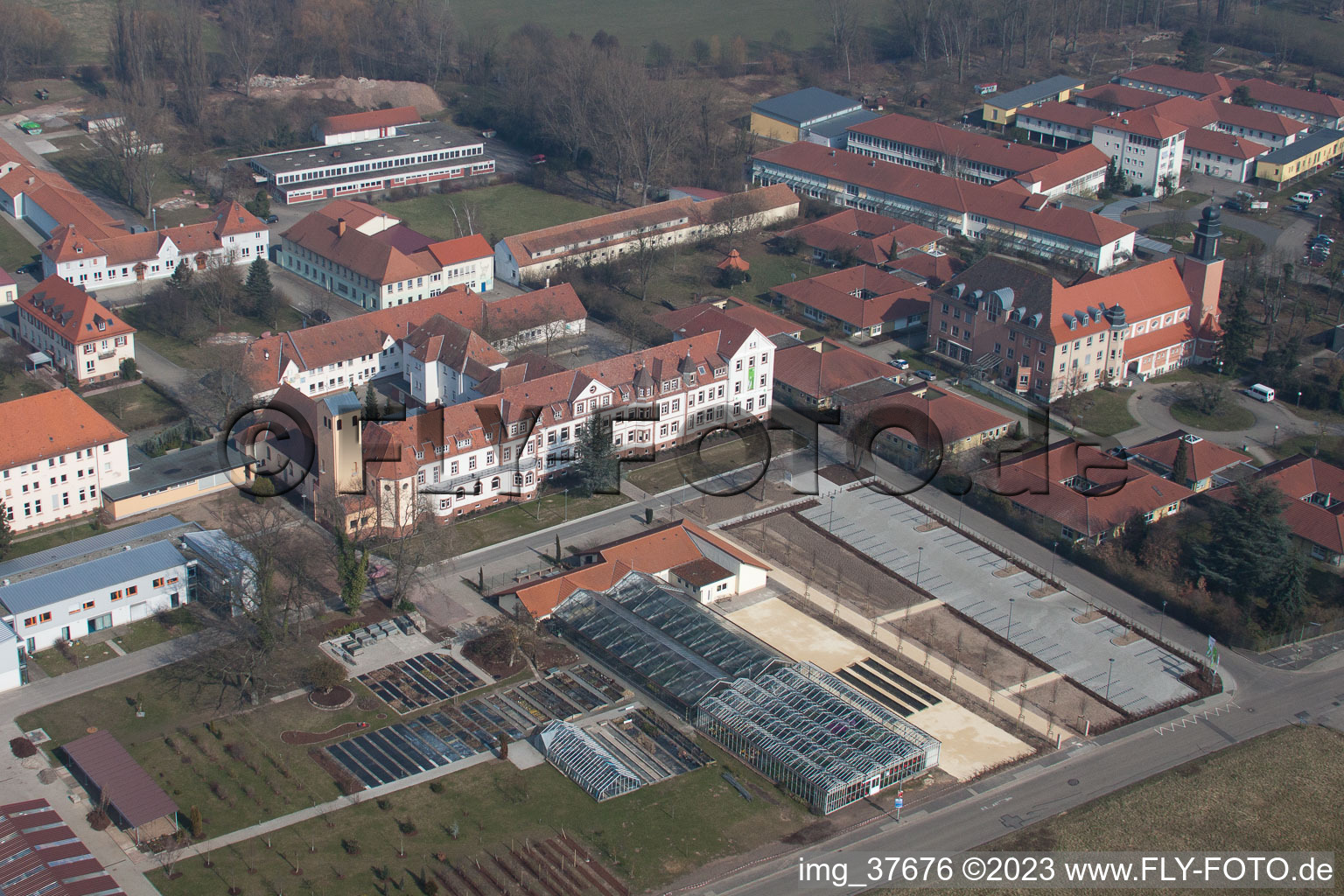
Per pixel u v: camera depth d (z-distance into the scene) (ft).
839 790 500.74
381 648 587.68
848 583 651.66
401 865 468.75
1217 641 619.67
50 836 469.57
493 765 522.06
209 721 538.88
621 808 501.56
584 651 593.42
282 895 453.58
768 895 462.19
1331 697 581.53
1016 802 512.63
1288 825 503.61
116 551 620.08
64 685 558.56
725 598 636.48
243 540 616.80
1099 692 581.12
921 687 577.02
